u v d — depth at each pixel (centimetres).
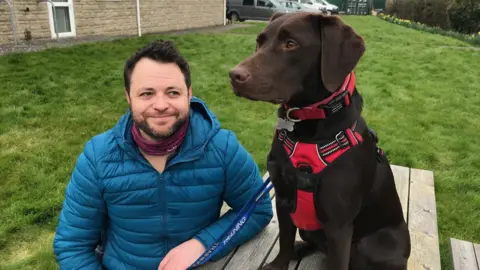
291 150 179
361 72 916
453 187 422
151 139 180
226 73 827
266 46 177
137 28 1286
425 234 251
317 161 173
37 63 771
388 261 201
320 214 180
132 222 193
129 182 185
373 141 191
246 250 229
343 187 174
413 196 299
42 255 293
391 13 2616
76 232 196
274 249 231
